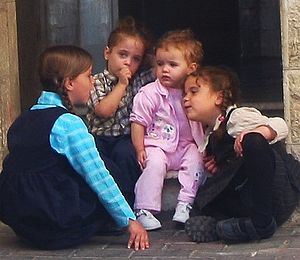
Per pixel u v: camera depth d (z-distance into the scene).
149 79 13.11
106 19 18.30
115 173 12.24
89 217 11.51
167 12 27.72
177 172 12.65
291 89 12.42
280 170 11.65
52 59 11.47
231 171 11.70
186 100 12.08
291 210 11.94
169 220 12.77
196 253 11.23
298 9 12.29
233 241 11.55
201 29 28.38
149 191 12.35
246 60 27.92
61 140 11.26
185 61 12.45
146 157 12.45
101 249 11.55
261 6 28.19
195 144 12.65
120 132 12.95
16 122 11.58
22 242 12.08
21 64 15.57
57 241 11.51
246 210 11.65
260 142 11.18
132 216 11.55
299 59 12.35
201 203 11.99
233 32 28.41
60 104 11.55
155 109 12.60
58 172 11.38
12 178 11.41
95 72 18.33
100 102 12.68
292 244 11.47
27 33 16.08
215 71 12.02
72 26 18.14
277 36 28.14
